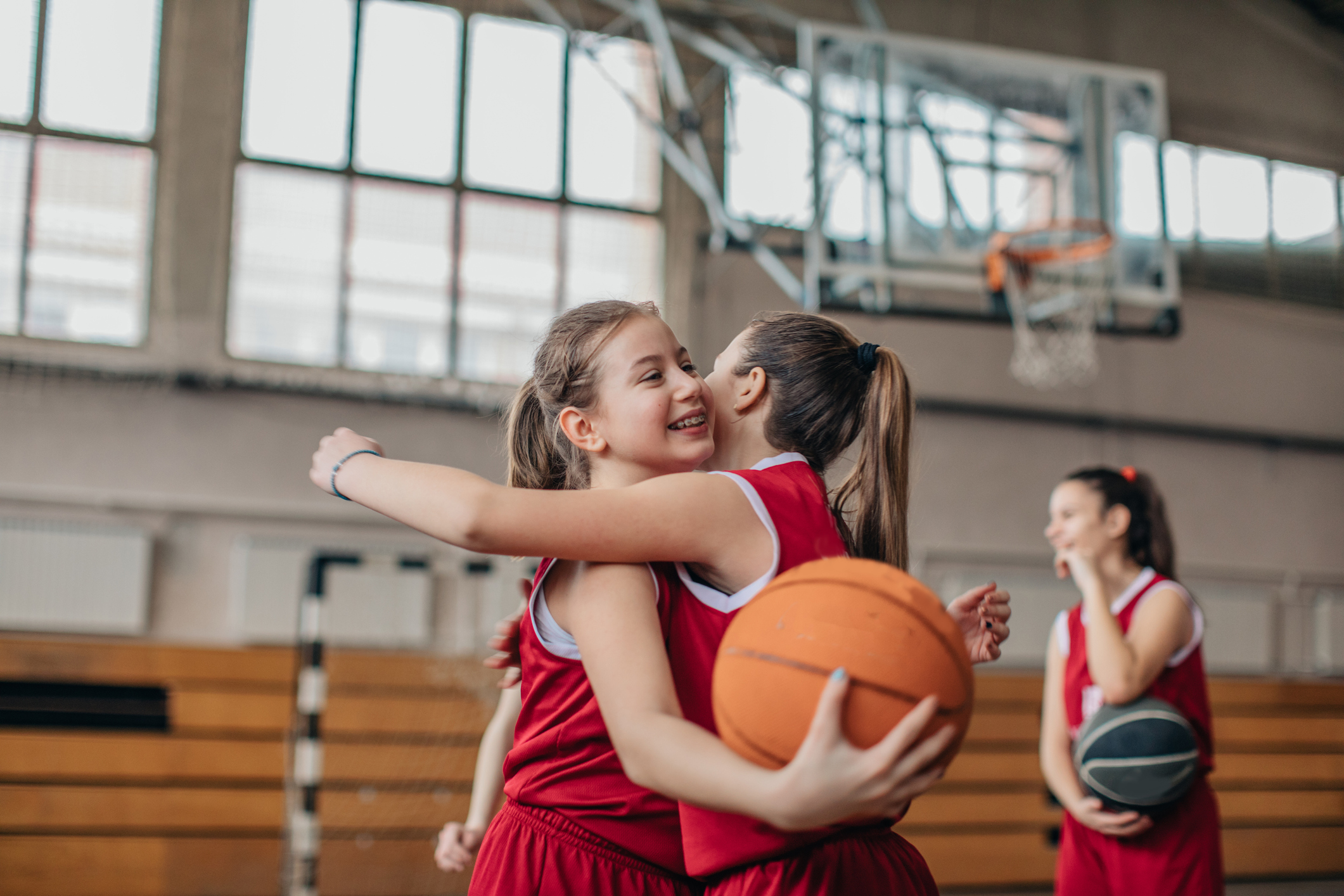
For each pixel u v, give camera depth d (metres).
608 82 5.91
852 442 1.33
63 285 4.94
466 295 5.51
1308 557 6.69
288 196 5.31
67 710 4.41
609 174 5.84
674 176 5.89
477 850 1.59
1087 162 5.44
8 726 4.34
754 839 1.06
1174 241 6.77
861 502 1.30
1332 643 6.53
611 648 0.98
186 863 4.42
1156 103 5.58
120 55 5.18
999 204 5.28
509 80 5.75
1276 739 6.06
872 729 0.79
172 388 4.93
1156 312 6.38
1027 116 5.41
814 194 5.00
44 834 4.30
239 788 4.54
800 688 0.82
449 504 0.99
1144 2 6.94
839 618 0.83
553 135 5.78
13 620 4.50
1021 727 5.58
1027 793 5.52
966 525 6.01
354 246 5.38
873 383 1.33
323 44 5.48
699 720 1.06
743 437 1.30
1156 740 1.82
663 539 1.03
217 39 5.30
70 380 4.81
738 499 1.08
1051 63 5.48
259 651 4.68
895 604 0.84
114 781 4.41
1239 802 5.95
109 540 4.66
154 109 5.18
